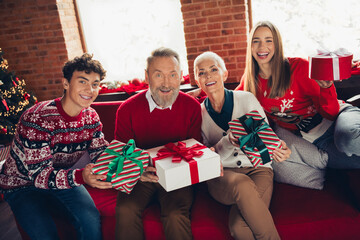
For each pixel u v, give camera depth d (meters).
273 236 1.43
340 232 1.52
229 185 1.51
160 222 1.58
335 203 1.57
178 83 1.66
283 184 1.77
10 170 1.60
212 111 1.78
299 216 1.53
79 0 3.82
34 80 3.78
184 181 1.43
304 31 3.37
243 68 3.35
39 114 1.55
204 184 1.84
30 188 1.63
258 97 1.95
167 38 3.80
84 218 1.61
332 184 1.70
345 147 1.58
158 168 1.47
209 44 3.34
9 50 3.70
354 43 3.26
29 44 3.65
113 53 3.94
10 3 3.54
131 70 3.96
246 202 1.44
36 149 1.53
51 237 1.54
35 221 1.53
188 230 1.54
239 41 3.28
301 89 1.83
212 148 1.62
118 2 3.76
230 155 1.71
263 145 1.52
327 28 3.31
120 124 1.79
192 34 3.34
